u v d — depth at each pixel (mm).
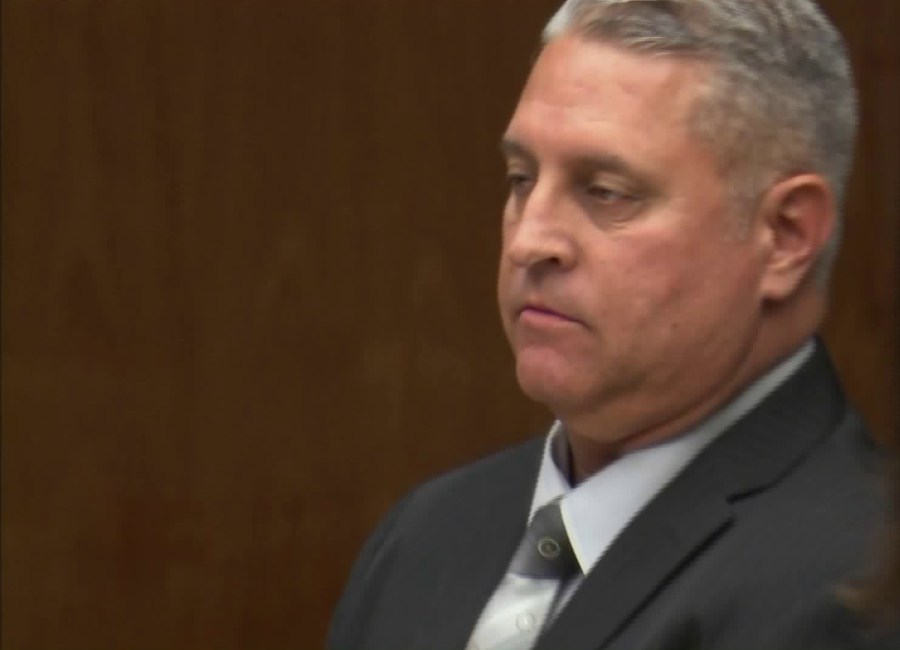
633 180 3602
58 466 8836
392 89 8844
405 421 8953
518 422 8953
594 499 3900
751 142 3646
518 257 3691
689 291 3650
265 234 8820
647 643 3551
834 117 3773
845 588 3281
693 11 3637
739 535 3648
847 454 3805
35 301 8766
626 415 3766
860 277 8898
